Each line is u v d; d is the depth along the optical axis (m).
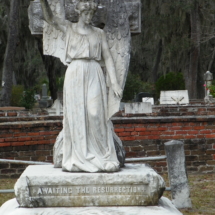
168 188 6.81
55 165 5.16
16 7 19.00
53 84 22.41
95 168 4.76
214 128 9.59
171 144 6.80
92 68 4.89
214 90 20.17
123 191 4.67
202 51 30.52
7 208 4.97
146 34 25.94
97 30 4.98
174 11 25.34
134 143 9.48
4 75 19.22
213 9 26.62
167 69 30.81
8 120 10.34
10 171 9.24
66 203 4.65
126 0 5.64
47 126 9.30
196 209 6.86
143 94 22.31
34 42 21.78
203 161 9.60
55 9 5.22
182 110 13.29
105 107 4.90
